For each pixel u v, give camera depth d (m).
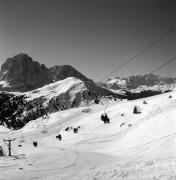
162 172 22.30
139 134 72.19
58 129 174.25
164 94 136.62
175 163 24.66
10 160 51.72
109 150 73.62
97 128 114.31
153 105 108.00
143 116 100.31
